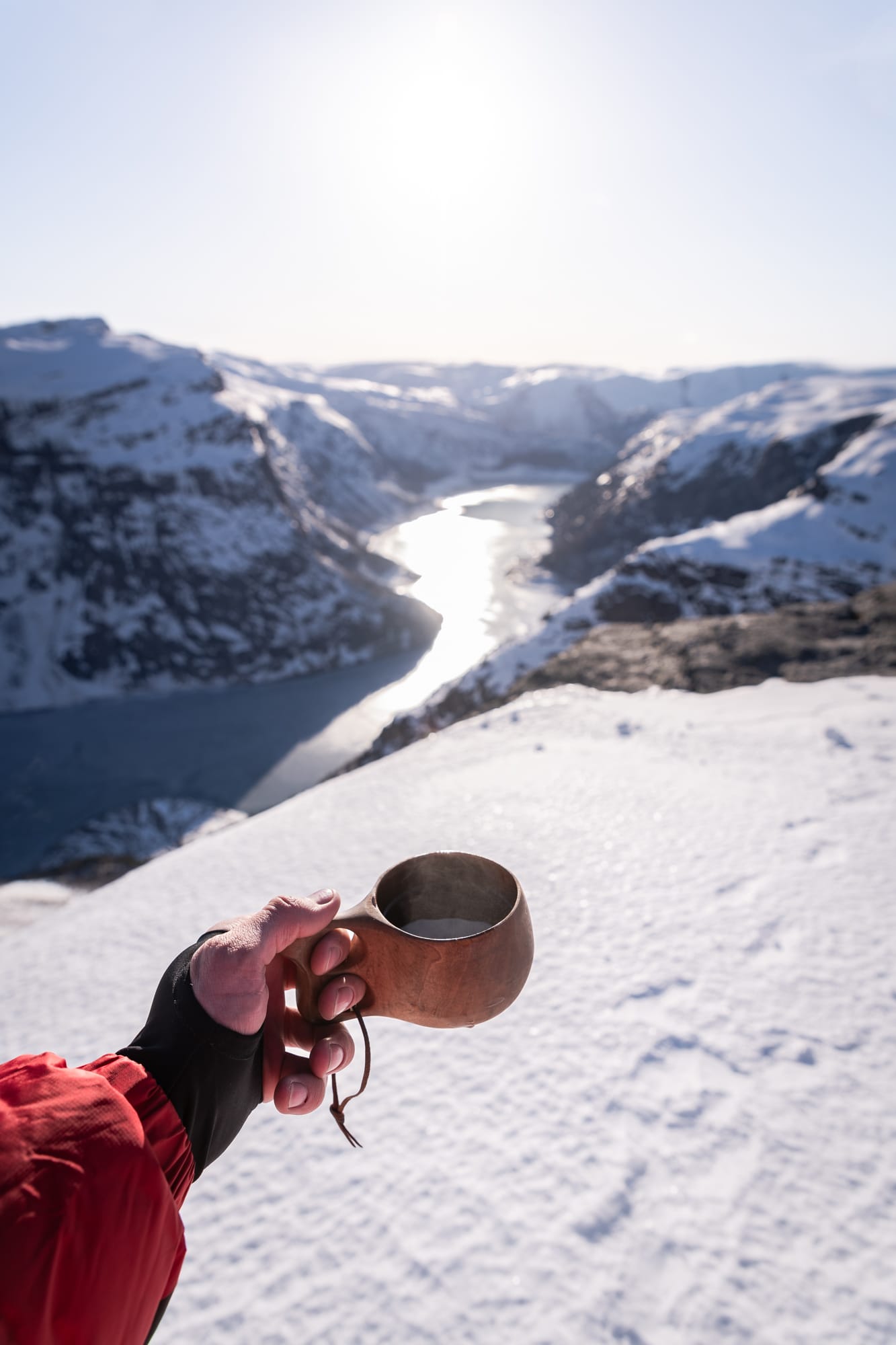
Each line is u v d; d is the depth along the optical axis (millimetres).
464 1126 2307
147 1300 524
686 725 6117
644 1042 2557
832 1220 1884
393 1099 2451
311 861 4707
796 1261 1790
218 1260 1994
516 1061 2537
